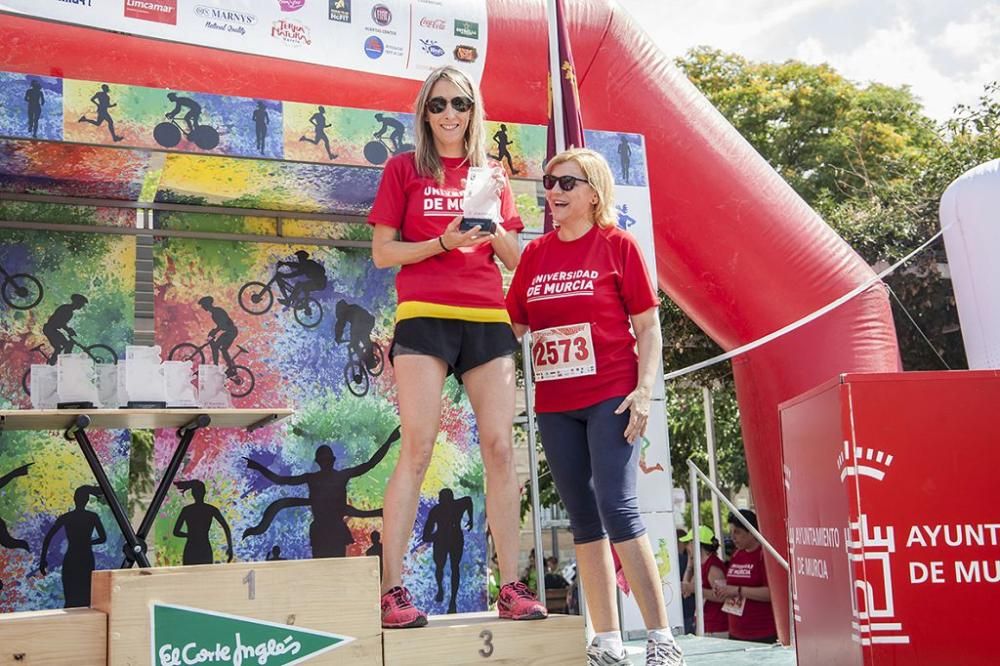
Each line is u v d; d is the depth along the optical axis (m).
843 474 2.27
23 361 4.61
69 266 4.72
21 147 4.09
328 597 2.66
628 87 6.13
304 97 5.44
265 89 5.36
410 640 2.73
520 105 5.96
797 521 2.76
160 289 4.83
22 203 4.68
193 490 4.75
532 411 4.72
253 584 2.59
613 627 3.23
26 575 4.49
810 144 19.28
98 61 5.04
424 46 5.60
